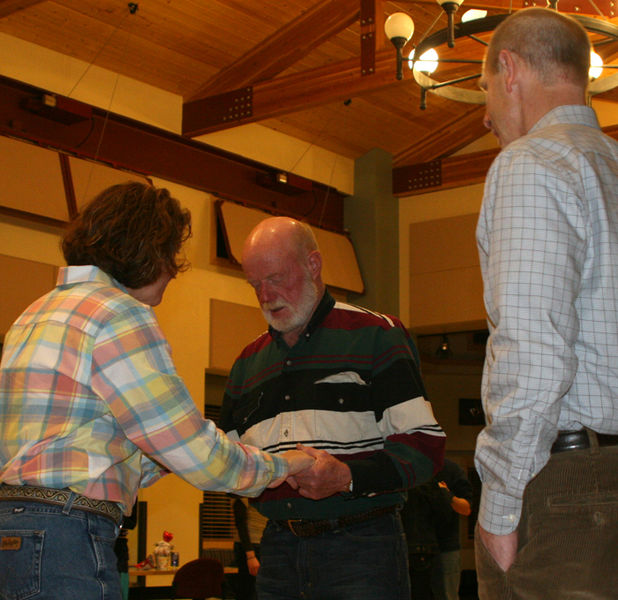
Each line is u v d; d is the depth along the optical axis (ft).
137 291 5.79
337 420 7.54
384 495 7.40
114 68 25.16
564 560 4.57
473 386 36.01
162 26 23.85
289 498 7.37
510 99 5.39
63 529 4.87
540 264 4.62
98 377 5.11
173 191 26.78
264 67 25.50
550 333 4.51
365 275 32.04
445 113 30.96
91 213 5.72
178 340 26.25
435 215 32.19
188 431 5.19
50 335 5.23
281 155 30.22
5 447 5.15
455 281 31.07
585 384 4.66
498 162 5.06
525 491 4.74
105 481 5.06
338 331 7.88
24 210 22.11
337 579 7.18
